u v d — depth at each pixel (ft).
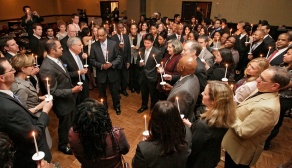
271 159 8.10
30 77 7.89
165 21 22.91
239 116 5.23
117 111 11.47
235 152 5.39
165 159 3.52
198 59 7.92
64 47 11.75
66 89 7.66
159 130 3.50
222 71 8.04
